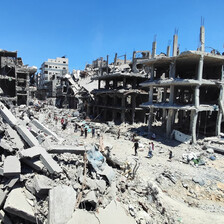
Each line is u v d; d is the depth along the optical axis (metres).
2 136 10.18
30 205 7.01
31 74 49.31
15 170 7.54
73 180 8.77
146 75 37.03
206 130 30.91
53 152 10.46
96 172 9.95
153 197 11.12
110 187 9.77
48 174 8.33
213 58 24.55
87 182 8.93
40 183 7.55
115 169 12.75
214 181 15.73
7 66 40.12
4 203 6.92
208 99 31.14
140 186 11.90
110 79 42.44
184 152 22.09
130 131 31.55
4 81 41.16
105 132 31.00
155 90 41.66
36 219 6.57
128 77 37.66
